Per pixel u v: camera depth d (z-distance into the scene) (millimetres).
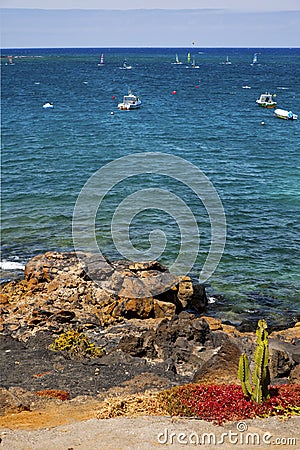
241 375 14961
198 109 131125
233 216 46594
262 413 14312
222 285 33125
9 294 29906
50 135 90750
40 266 31359
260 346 14641
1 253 37594
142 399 15844
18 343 23828
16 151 76750
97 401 17984
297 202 51781
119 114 120750
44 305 28078
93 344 24078
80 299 28750
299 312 30156
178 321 25297
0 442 13406
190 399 15195
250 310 30266
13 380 19719
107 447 12883
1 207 48906
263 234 42250
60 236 40875
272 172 65375
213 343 24359
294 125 108250
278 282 33750
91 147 80500
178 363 22297
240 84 199625
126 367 21109
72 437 13539
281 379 19359
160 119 113000
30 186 56656
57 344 23578
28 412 16812
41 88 180125
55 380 19750
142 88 182500
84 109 129250
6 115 117062
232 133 96312
